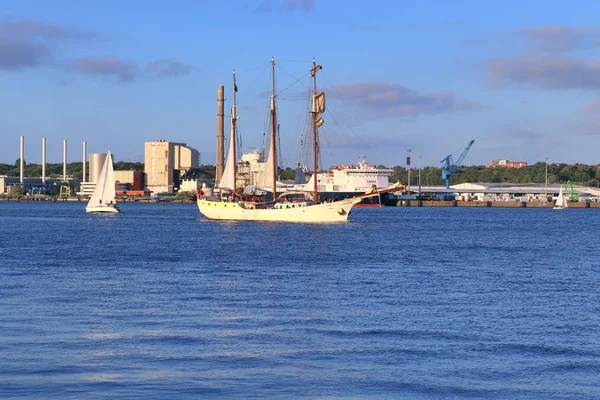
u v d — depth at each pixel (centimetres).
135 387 3531
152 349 4244
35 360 3981
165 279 7481
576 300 6194
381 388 3575
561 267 9069
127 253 10831
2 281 7269
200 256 10288
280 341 4472
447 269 8669
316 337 4591
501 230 18475
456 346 4388
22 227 19425
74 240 13988
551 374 3831
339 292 6531
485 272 8381
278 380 3672
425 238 14800
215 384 3594
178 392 3469
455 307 5747
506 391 3553
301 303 5878
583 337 4666
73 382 3594
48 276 7738
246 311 5484
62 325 4897
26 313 5331
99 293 6391
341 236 15012
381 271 8362
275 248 11806
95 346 4300
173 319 5141
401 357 4122
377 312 5481
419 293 6519
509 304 5931
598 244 13525
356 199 19038
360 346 4362
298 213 19538
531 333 4769
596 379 3756
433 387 3597
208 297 6178
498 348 4350
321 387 3575
